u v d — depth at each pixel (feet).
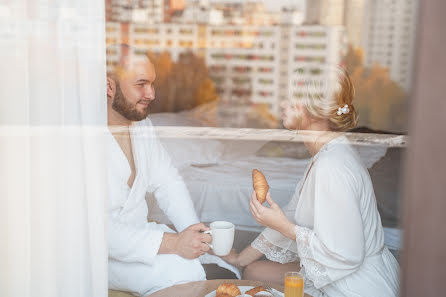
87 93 3.07
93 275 3.28
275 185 6.37
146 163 5.53
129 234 4.86
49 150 3.06
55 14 2.94
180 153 7.59
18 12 2.91
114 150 4.98
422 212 2.70
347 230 4.29
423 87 2.60
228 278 5.10
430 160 2.66
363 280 4.43
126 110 5.78
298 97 4.91
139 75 6.19
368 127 10.09
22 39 2.93
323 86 4.82
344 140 4.75
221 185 6.39
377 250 4.62
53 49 2.97
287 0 10.75
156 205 5.67
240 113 10.87
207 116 10.67
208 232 5.02
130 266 4.87
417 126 2.65
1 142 3.02
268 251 5.16
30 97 2.99
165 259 4.89
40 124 3.02
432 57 2.56
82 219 3.18
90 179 3.17
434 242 2.71
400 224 2.77
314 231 4.45
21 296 3.17
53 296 3.20
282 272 5.02
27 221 3.11
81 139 3.12
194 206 6.29
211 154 7.72
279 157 7.84
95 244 3.25
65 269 3.21
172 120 9.91
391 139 8.96
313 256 4.41
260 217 4.67
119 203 4.99
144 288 4.84
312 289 4.61
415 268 2.75
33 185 3.08
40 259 3.15
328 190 4.34
